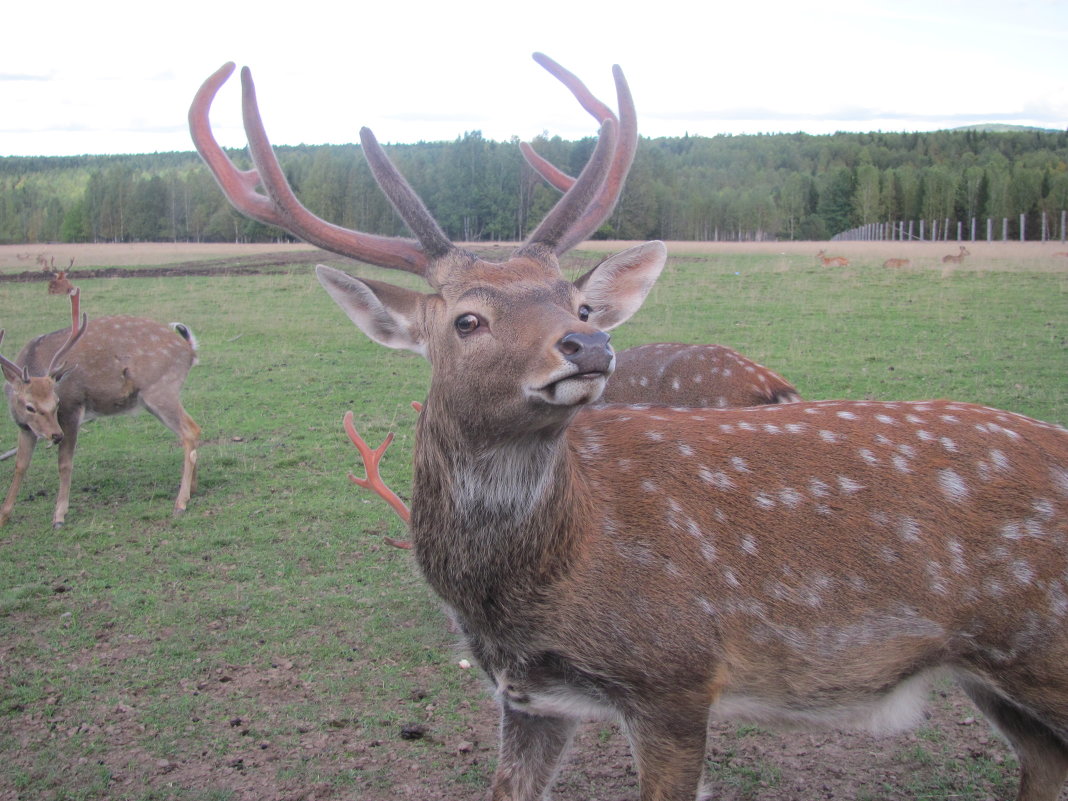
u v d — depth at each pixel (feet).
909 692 10.14
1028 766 10.26
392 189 10.00
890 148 393.91
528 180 192.03
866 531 9.70
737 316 52.60
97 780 12.33
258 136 9.91
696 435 10.36
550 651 9.36
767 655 9.58
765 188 293.64
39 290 71.92
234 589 18.54
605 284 10.25
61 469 23.13
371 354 43.93
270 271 84.69
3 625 17.03
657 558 9.39
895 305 55.88
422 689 14.70
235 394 35.86
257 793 12.03
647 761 9.46
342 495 24.08
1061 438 10.39
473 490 9.28
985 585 9.56
